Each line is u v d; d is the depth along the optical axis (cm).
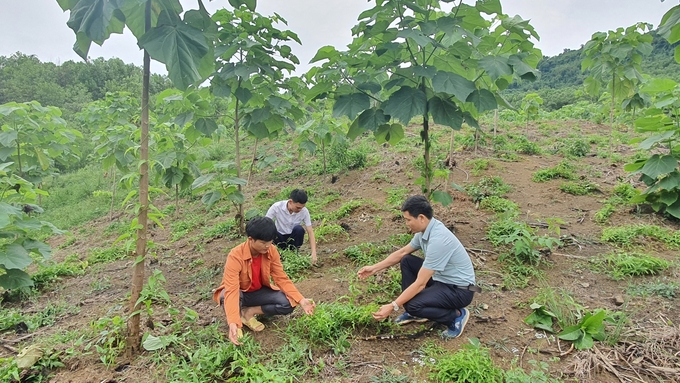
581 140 786
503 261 400
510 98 1964
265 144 1187
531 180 621
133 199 923
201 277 446
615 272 368
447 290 293
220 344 287
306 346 285
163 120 496
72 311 396
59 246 721
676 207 465
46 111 580
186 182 556
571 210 519
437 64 360
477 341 282
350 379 258
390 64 354
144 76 256
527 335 298
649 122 464
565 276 375
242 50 418
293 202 431
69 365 285
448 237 291
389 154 830
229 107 509
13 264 380
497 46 380
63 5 241
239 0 380
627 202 518
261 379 240
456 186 421
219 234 579
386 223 528
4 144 531
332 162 826
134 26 248
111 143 636
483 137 823
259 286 319
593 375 256
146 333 283
